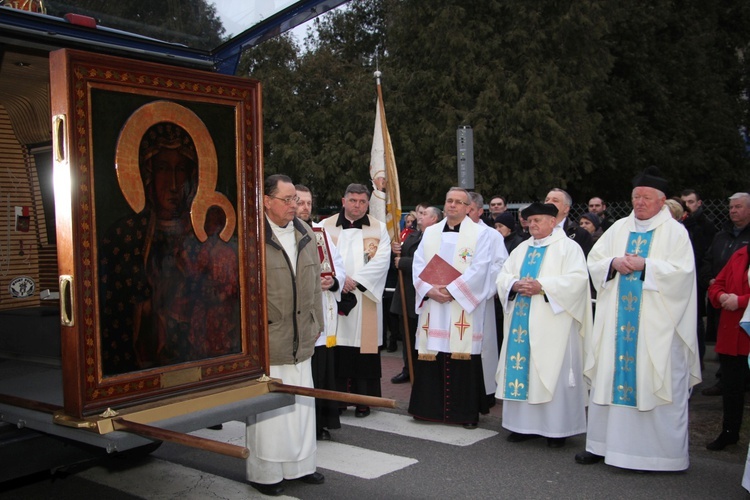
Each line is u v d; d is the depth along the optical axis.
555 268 5.56
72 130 3.07
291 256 4.53
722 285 5.24
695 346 4.89
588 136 17.97
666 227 4.99
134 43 4.41
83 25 4.14
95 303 3.18
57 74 3.07
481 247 6.11
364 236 6.57
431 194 18.41
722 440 5.30
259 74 19.36
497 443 5.71
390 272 9.60
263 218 3.92
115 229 3.25
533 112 16.41
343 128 18.80
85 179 3.13
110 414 3.19
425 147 17.67
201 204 3.62
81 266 3.12
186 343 3.57
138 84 3.33
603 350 4.97
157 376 3.42
